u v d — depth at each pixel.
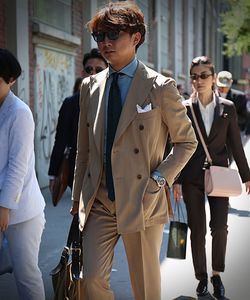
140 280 4.64
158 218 4.59
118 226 4.49
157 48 26.89
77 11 16.88
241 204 12.28
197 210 6.41
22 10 12.85
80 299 4.72
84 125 4.86
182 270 7.60
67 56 16.08
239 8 23.66
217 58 47.09
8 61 4.84
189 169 6.39
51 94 14.90
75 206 4.94
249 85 43.34
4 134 4.82
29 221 4.99
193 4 35.69
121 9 4.52
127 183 4.48
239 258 8.29
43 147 14.48
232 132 6.45
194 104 6.45
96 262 4.49
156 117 4.52
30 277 5.07
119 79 4.59
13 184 4.76
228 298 6.69
